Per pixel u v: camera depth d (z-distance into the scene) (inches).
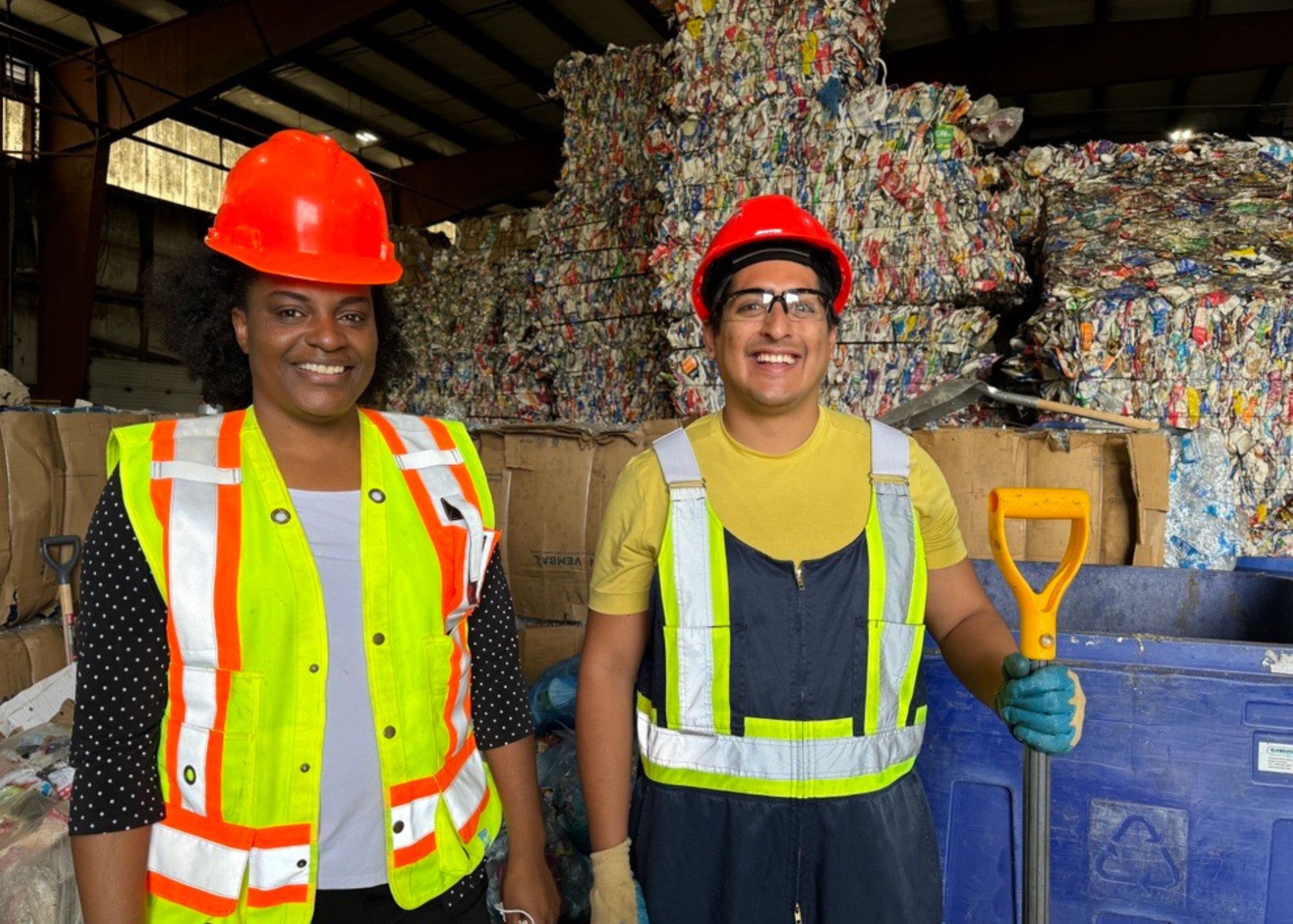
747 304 48.6
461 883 42.1
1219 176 150.9
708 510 48.8
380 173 474.3
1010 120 135.0
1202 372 129.9
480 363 251.8
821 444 50.6
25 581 102.7
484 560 42.2
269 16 289.3
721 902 47.7
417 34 346.6
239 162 39.9
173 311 42.5
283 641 36.9
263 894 36.4
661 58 158.7
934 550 53.1
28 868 60.9
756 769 47.3
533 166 442.0
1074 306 135.5
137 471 36.6
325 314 38.5
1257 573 75.6
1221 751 54.0
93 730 35.2
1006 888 58.7
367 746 38.8
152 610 35.8
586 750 50.9
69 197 318.0
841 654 47.4
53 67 319.0
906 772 49.6
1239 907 53.8
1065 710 42.5
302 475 39.9
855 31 139.1
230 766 36.2
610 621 51.6
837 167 138.3
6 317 335.0
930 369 137.6
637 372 184.7
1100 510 103.5
